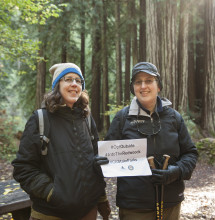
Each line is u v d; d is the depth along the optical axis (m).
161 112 1.77
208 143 6.86
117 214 3.36
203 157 6.71
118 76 11.72
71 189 1.53
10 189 2.80
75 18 10.91
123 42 12.57
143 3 11.35
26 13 5.89
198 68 12.16
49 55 11.84
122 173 1.58
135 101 1.82
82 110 1.77
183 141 1.81
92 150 1.73
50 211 1.56
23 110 14.28
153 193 1.65
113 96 14.41
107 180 5.08
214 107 10.10
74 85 1.66
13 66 11.81
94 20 11.90
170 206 1.69
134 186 1.68
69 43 11.52
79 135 1.67
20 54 6.62
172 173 1.58
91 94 13.35
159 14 9.42
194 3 9.95
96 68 13.16
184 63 10.20
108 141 1.66
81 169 1.60
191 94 11.61
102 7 11.55
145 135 1.72
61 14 10.49
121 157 1.65
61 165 1.55
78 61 13.55
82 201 1.56
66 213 1.56
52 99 1.62
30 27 10.81
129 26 11.50
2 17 5.99
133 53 12.27
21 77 12.99
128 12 11.47
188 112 11.06
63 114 1.65
